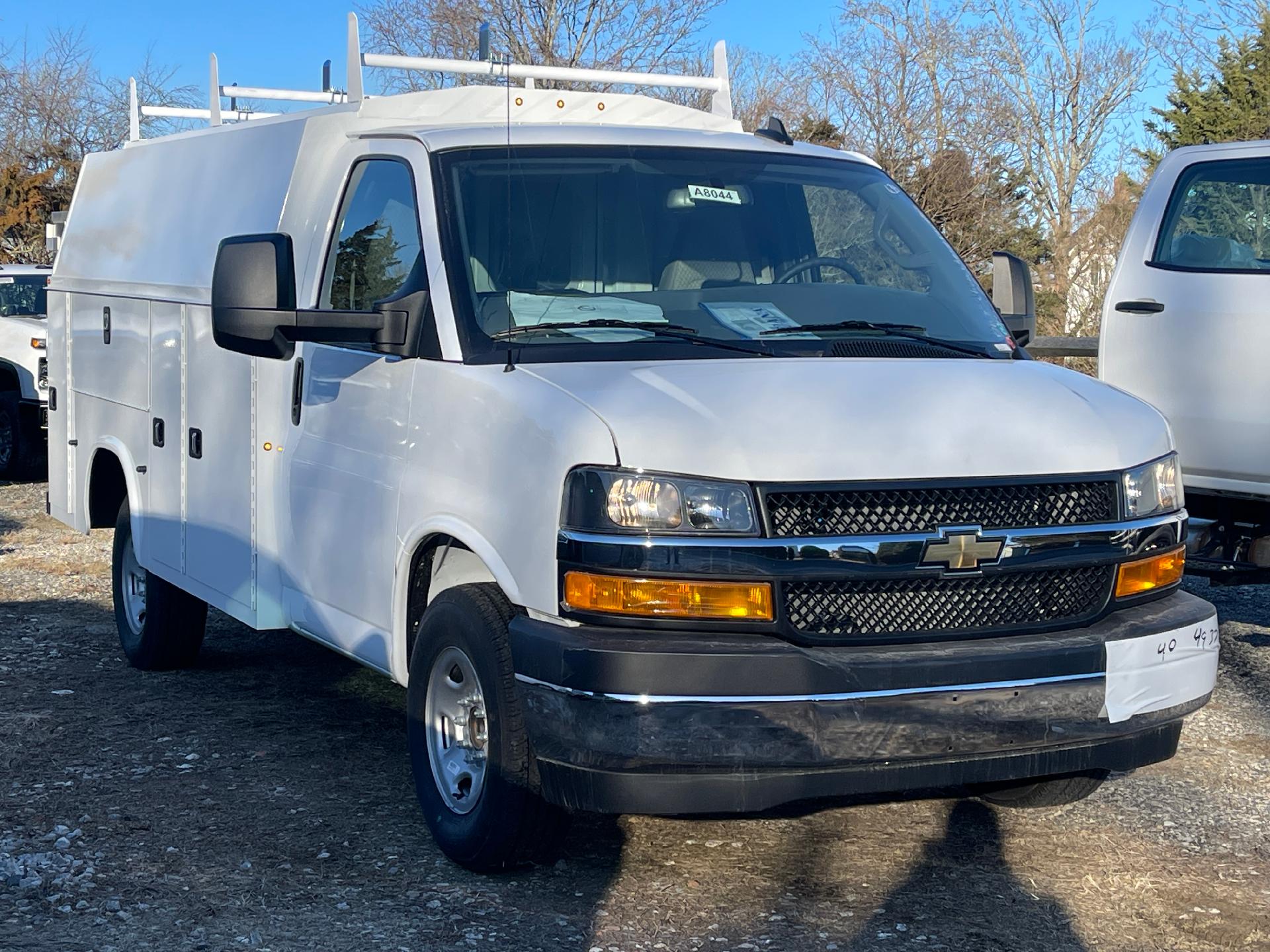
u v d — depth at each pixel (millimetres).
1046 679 3896
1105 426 4234
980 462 3943
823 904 4195
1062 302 30406
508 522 4023
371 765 5523
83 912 4105
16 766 5484
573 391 4012
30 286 15141
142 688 6699
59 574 9641
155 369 6566
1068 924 4082
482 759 4312
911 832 4805
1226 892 4320
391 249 4922
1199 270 6871
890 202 5465
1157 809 5066
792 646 3727
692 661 3645
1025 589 3992
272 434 5488
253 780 5324
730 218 5035
